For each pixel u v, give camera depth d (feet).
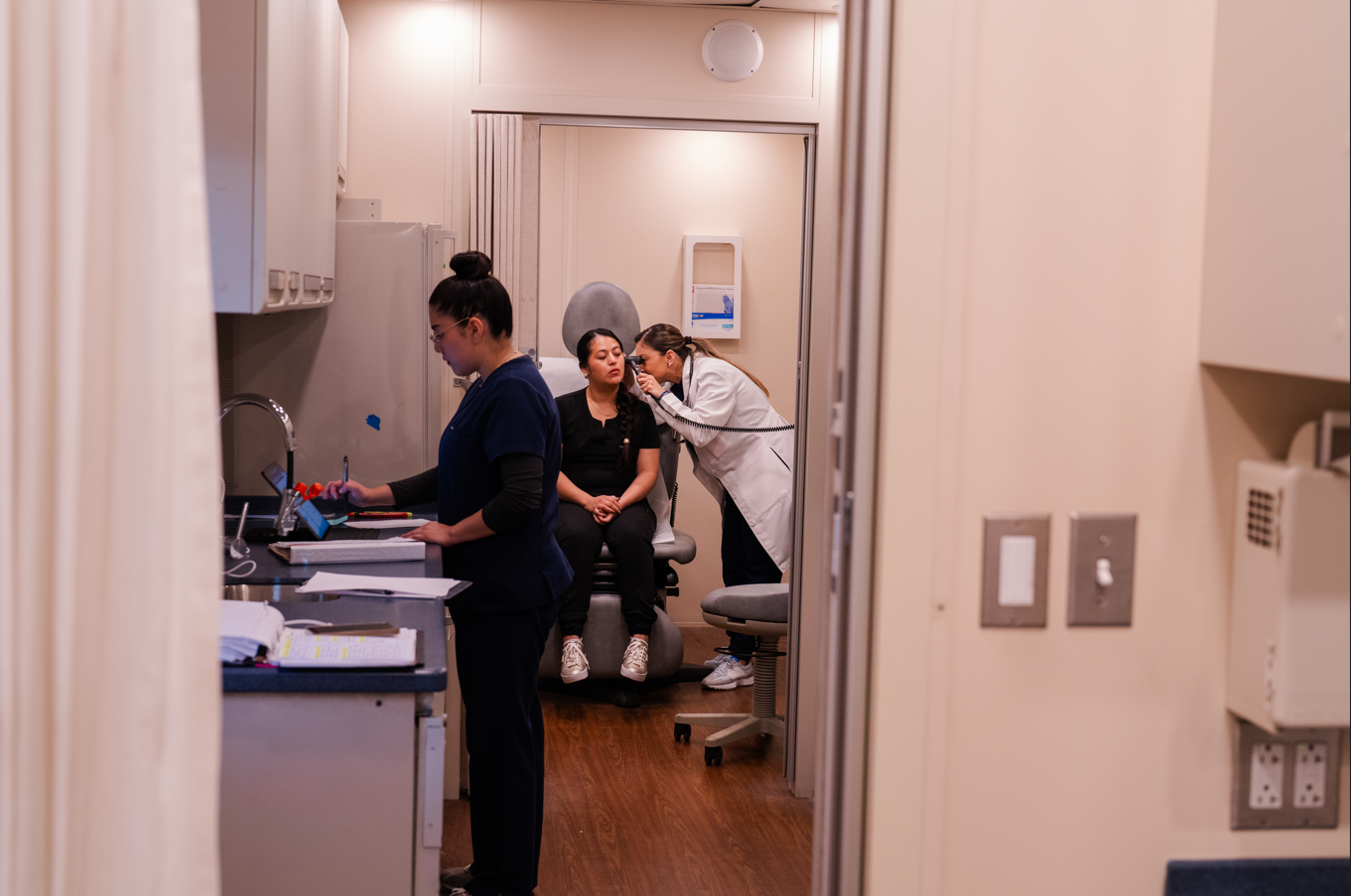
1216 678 4.14
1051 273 3.96
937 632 3.95
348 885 5.90
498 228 13.15
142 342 3.10
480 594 8.30
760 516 13.97
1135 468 4.04
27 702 3.08
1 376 3.02
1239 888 4.14
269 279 7.30
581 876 9.78
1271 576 3.85
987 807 4.08
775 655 13.09
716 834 10.71
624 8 13.09
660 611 14.44
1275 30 3.62
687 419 13.83
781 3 12.88
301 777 5.84
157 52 3.08
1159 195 3.98
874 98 3.84
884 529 3.90
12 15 3.01
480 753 8.46
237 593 7.47
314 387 11.50
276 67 7.42
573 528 13.73
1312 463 3.88
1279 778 4.17
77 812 3.10
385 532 9.61
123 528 3.12
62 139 3.05
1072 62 3.92
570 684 14.70
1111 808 4.13
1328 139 3.34
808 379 11.62
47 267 3.06
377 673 5.80
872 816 3.98
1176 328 4.03
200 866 3.13
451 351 8.46
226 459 11.41
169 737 3.11
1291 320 3.51
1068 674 4.09
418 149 13.05
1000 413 3.98
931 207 3.84
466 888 8.61
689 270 17.44
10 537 3.04
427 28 12.96
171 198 3.08
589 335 14.26
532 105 13.08
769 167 17.54
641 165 17.30
